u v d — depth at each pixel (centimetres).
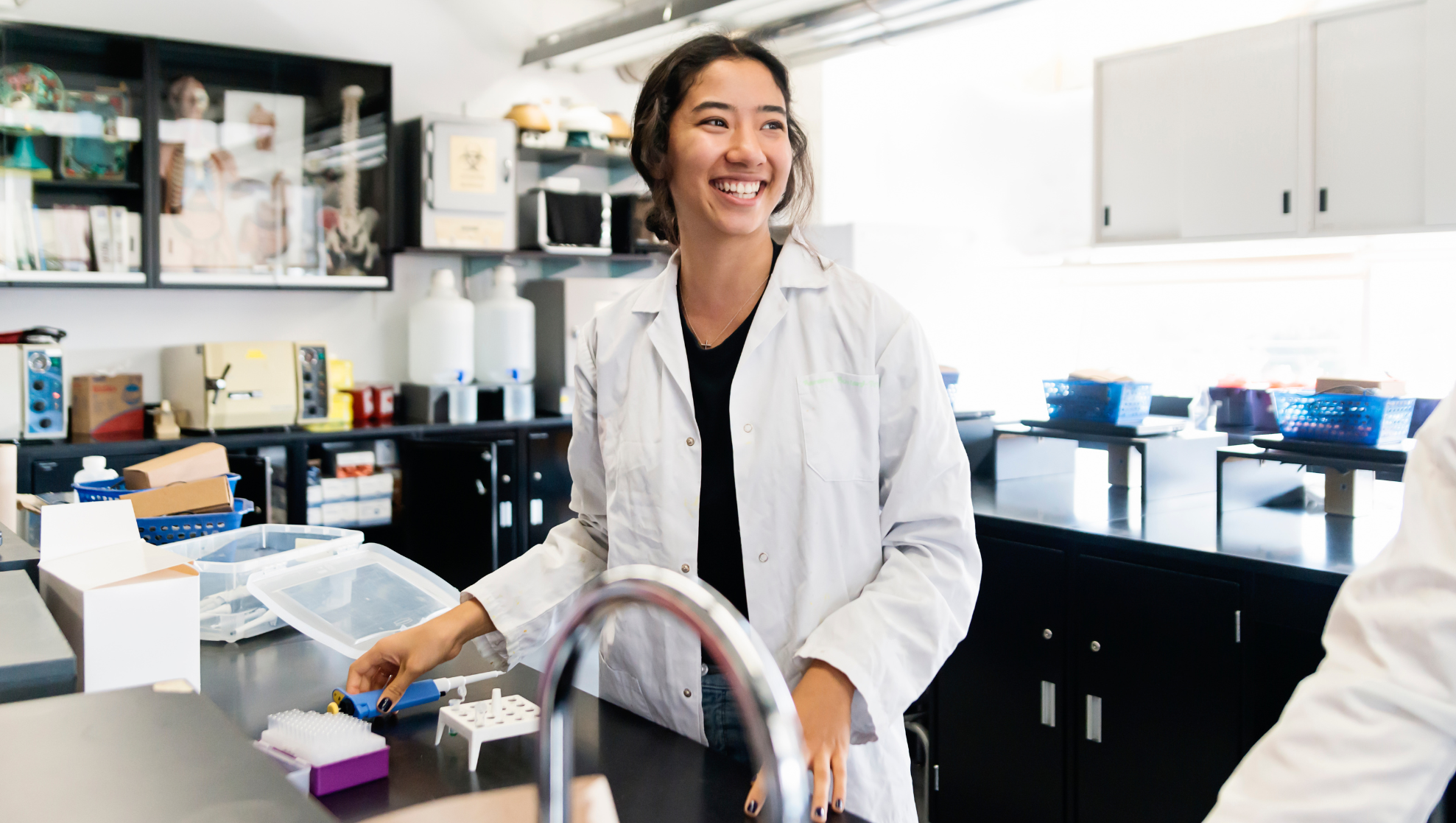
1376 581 69
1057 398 291
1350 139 304
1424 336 355
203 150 367
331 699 123
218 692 126
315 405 378
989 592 252
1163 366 434
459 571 378
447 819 70
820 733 99
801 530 125
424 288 441
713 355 133
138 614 103
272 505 373
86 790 50
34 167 333
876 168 489
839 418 126
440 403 403
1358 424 230
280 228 385
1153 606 218
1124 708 224
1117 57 357
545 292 436
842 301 129
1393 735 63
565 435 420
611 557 135
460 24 447
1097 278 450
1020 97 466
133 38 343
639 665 130
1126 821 224
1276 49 316
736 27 375
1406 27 291
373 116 399
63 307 365
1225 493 250
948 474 124
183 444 337
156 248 353
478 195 413
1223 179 331
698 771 102
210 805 49
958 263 455
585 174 482
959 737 259
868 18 348
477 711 108
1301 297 389
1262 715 202
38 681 79
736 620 52
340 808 93
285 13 406
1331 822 63
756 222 123
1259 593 200
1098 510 256
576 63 450
